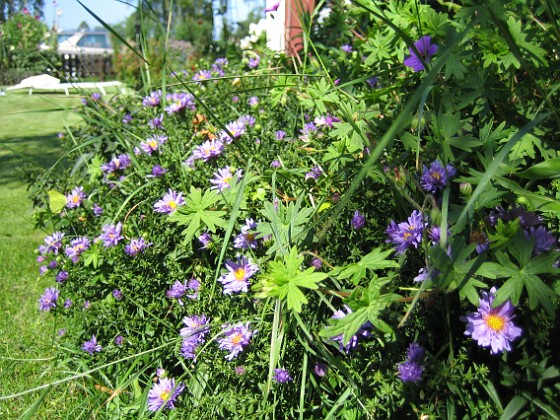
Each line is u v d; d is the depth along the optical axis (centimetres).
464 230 34
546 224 36
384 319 36
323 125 50
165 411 46
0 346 61
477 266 29
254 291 42
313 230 40
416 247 34
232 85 78
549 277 31
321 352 38
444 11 54
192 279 47
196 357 42
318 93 49
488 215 36
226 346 40
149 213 54
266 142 53
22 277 82
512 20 36
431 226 33
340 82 55
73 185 70
